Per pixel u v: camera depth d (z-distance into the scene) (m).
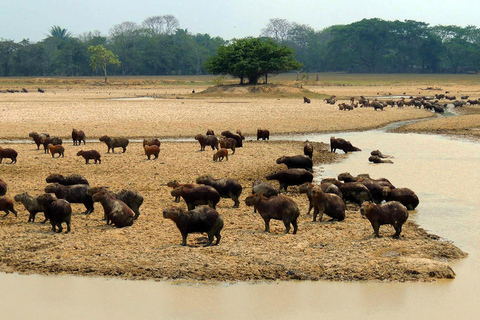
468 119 62.19
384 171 31.80
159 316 12.48
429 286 14.11
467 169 32.34
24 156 36.75
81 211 21.81
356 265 15.27
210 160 35.31
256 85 121.00
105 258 15.85
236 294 13.62
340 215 20.34
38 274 14.88
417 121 64.25
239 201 23.55
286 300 13.28
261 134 47.16
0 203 20.53
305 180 25.30
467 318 12.38
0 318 12.40
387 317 12.44
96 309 12.85
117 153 38.44
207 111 72.56
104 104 86.56
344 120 63.66
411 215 21.67
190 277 14.59
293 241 17.59
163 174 30.25
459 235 18.95
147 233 18.53
